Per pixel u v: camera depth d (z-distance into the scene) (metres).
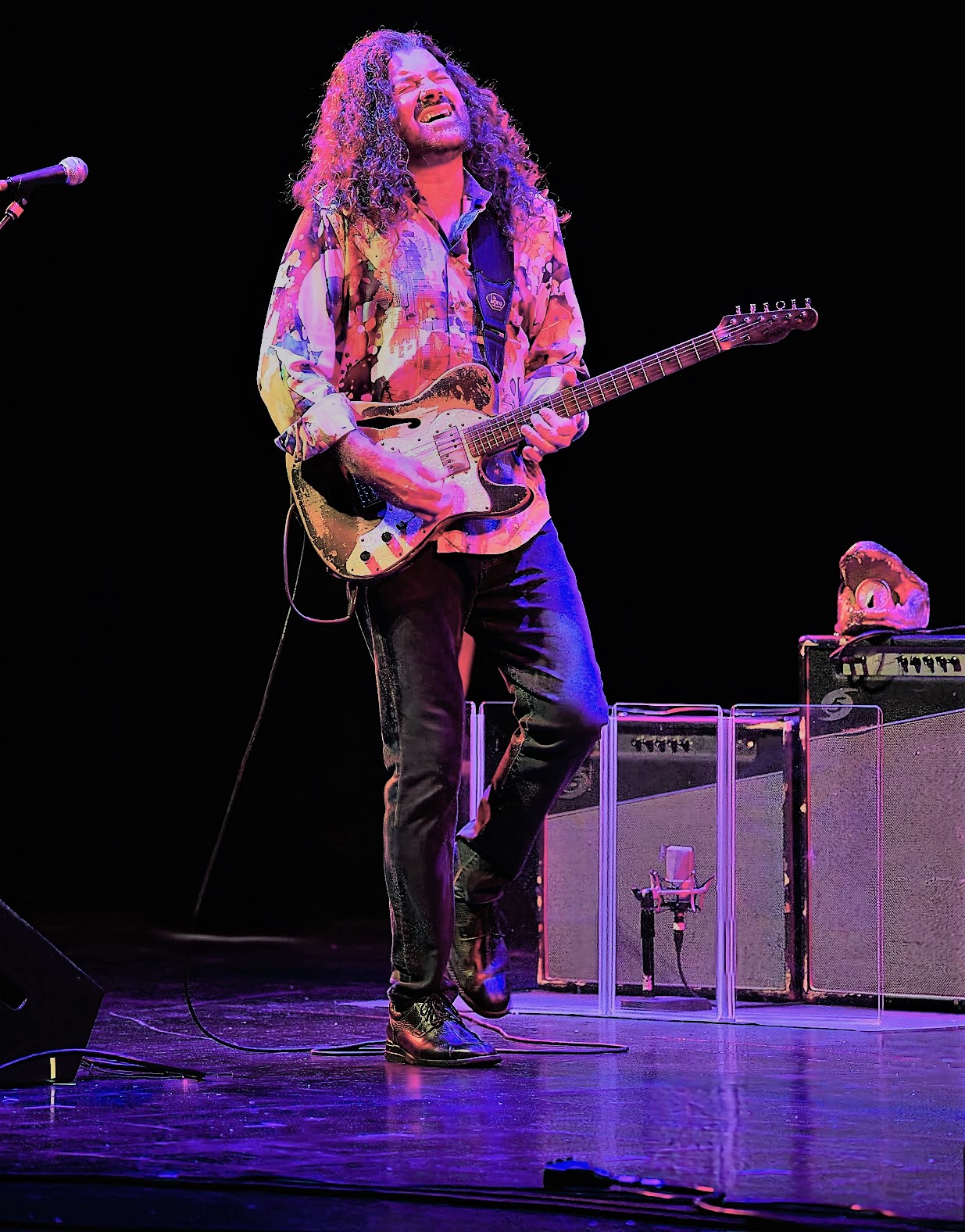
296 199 4.59
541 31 9.17
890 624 5.71
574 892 5.82
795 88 9.03
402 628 4.34
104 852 11.26
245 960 7.55
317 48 9.41
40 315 10.27
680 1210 2.60
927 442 9.20
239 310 10.20
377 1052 4.50
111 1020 5.22
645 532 9.78
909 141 8.93
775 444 9.50
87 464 10.66
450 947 4.38
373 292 4.42
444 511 4.27
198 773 11.12
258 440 10.64
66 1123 3.35
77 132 9.72
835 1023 5.24
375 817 10.89
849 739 5.62
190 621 11.02
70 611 11.00
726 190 9.21
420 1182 2.78
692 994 5.56
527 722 4.49
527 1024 5.32
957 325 9.05
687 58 9.12
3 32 9.43
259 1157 2.99
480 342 4.46
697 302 9.34
